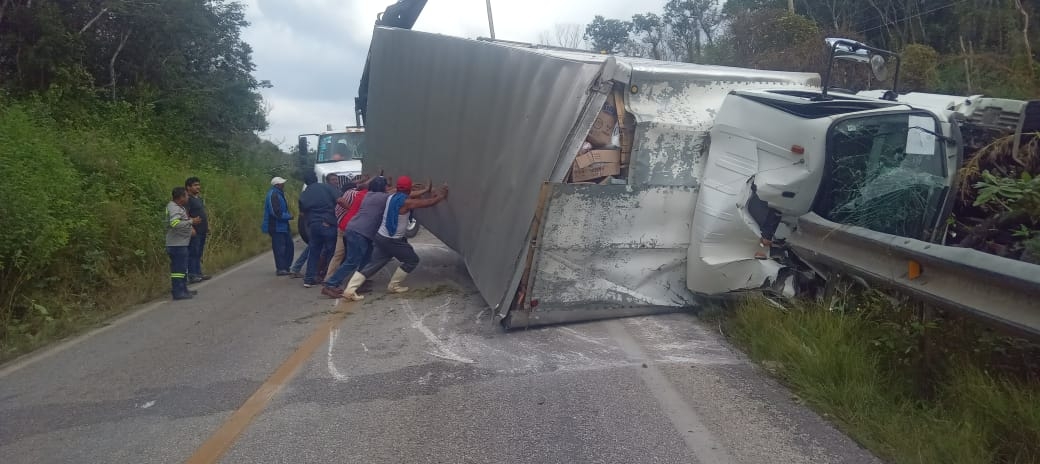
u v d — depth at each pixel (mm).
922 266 5051
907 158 6297
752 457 4199
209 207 15477
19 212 8742
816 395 4992
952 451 3996
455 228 9266
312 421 5000
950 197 6438
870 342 5355
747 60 18078
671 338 6629
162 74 21438
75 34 18266
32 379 6430
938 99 7668
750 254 6719
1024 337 4148
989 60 12680
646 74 6898
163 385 6008
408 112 10992
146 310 9492
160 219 12438
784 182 6301
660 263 7180
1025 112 6891
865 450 4262
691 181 7008
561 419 4855
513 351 6457
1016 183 5523
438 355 6480
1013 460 3998
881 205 6266
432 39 10148
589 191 6684
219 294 10453
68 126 16016
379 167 12430
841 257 5930
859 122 6188
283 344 7184
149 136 19281
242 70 25922
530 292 6910
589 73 6656
